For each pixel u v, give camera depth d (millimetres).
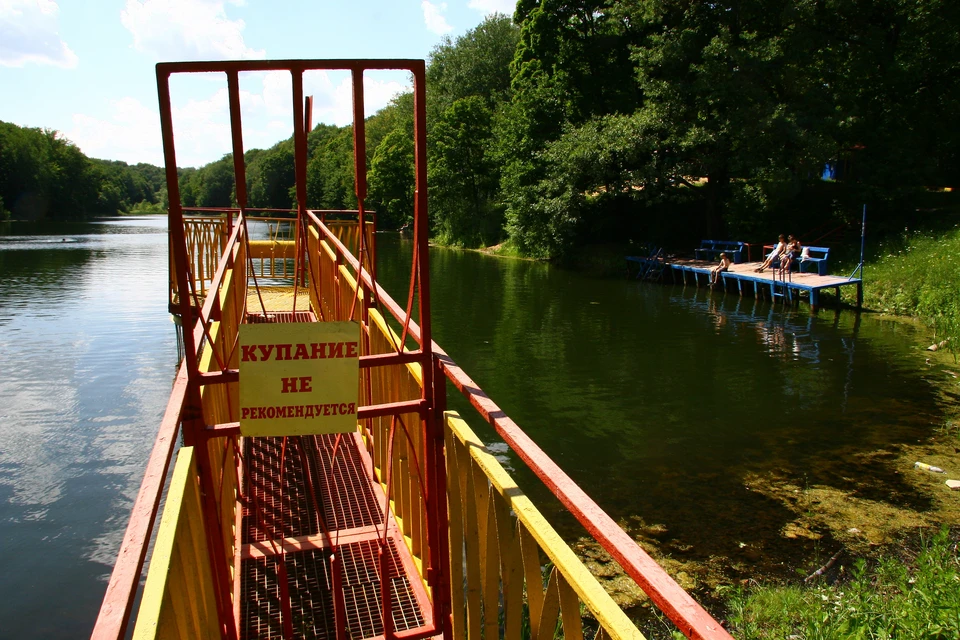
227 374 2055
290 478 3709
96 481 7625
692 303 19984
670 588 1052
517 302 20141
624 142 24375
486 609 1964
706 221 28594
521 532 1625
